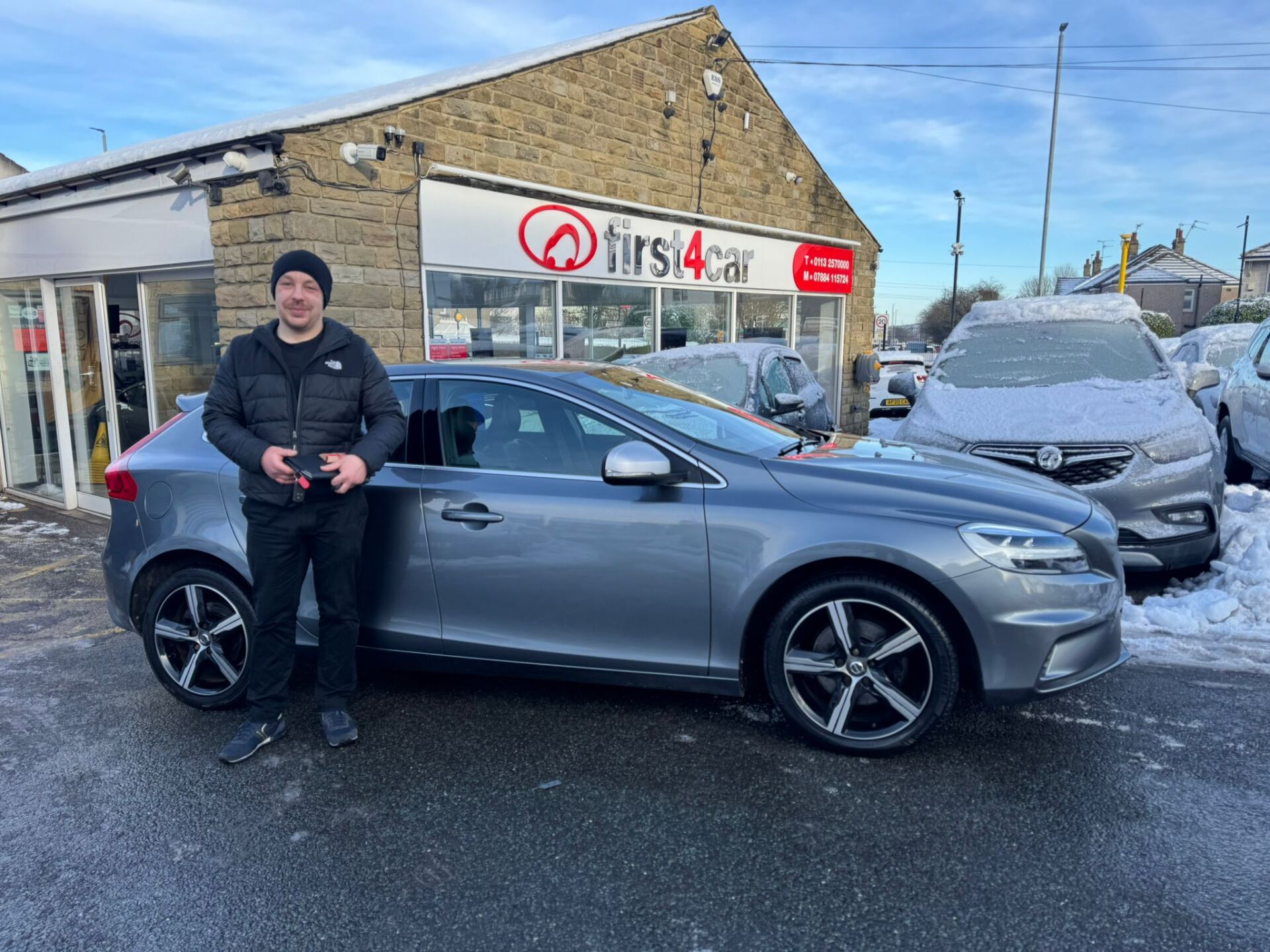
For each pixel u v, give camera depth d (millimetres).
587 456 3555
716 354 7199
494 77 8133
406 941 2387
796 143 12766
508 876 2668
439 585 3629
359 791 3199
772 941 2354
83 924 2488
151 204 7371
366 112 7008
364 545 3721
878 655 3223
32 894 2631
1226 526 5824
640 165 10016
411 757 3445
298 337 3385
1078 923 2387
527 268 8648
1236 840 2750
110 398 8219
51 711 4004
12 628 5277
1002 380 6270
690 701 3916
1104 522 3367
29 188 8039
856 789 3111
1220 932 2340
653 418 3578
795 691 3355
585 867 2703
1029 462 5152
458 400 3760
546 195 8766
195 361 7418
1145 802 2986
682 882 2617
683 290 11023
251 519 3367
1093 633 3176
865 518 3176
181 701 3979
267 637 3479
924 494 3262
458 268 7941
